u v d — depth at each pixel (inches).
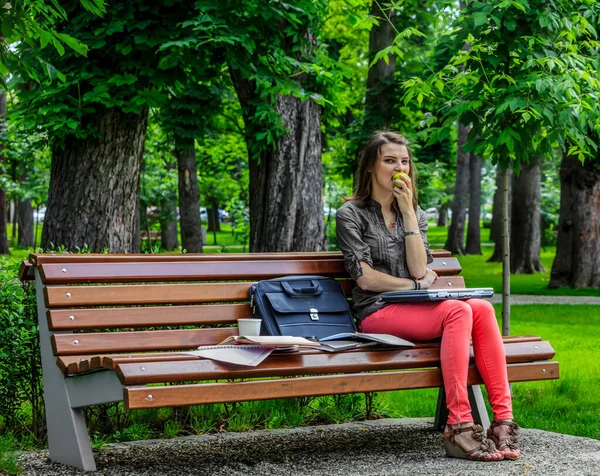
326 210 1146.7
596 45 225.9
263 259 173.0
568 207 751.1
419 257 170.4
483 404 177.3
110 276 154.8
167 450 165.3
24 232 1473.9
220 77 384.8
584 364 306.5
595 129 215.3
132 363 127.8
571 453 158.4
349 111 900.6
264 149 375.2
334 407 204.1
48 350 151.8
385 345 155.6
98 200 310.7
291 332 155.6
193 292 159.6
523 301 643.5
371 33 750.5
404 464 148.3
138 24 300.2
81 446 145.8
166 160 1030.4
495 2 210.4
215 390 131.3
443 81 235.9
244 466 149.6
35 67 234.8
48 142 312.7
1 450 155.6
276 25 333.1
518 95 209.0
